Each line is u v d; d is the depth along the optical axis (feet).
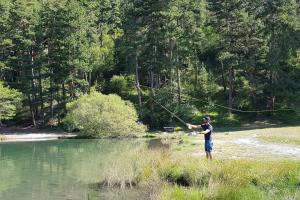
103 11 253.44
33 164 95.81
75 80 204.23
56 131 188.24
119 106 161.17
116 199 56.34
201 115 192.34
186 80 216.74
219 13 198.49
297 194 46.01
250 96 205.05
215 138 120.67
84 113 160.35
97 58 237.04
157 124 186.50
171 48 197.26
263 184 50.90
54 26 206.49
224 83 212.02
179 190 50.37
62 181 72.64
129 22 196.24
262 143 102.22
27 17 213.25
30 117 214.69
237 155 79.61
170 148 90.02
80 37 205.67
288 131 137.90
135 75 211.41
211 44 236.43
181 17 196.44
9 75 241.55
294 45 194.39
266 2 202.39
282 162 59.98
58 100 206.08
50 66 207.82
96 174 77.71
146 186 61.21
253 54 194.59
